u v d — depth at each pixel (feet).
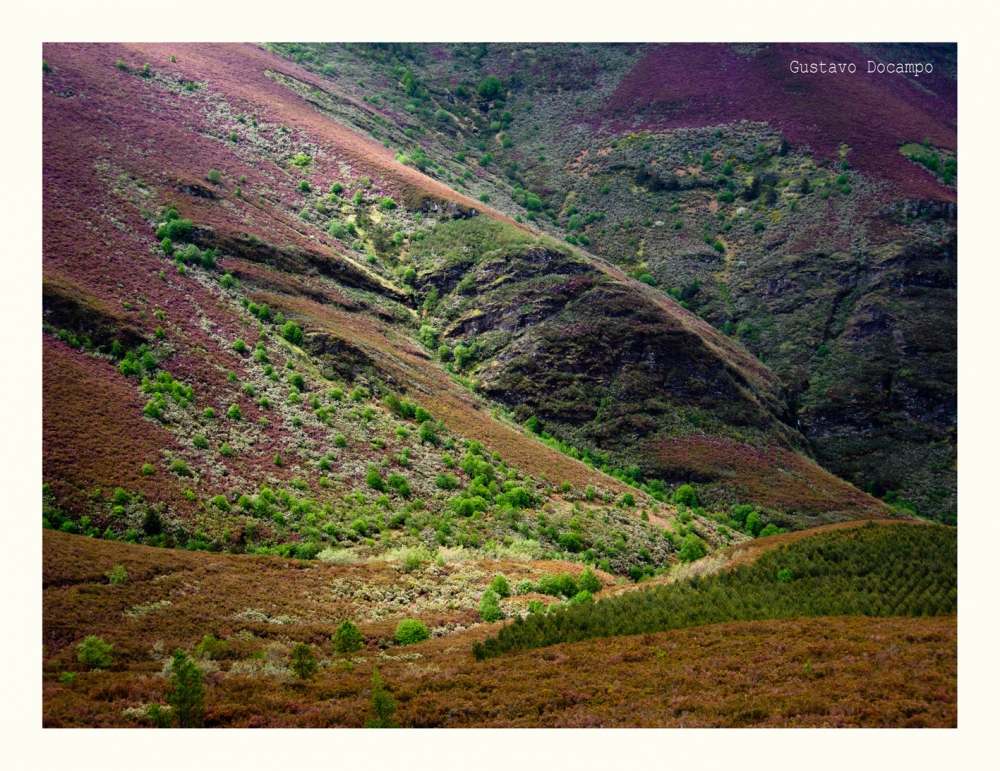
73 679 87.61
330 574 142.10
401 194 388.98
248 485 172.45
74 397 170.71
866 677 81.97
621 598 123.75
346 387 240.94
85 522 139.95
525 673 93.56
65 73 334.24
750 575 129.08
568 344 317.42
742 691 83.05
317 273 308.19
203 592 122.83
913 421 356.79
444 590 143.23
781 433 328.90
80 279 217.36
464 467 219.61
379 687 82.74
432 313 340.80
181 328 221.87
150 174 297.94
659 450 291.38
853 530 147.33
